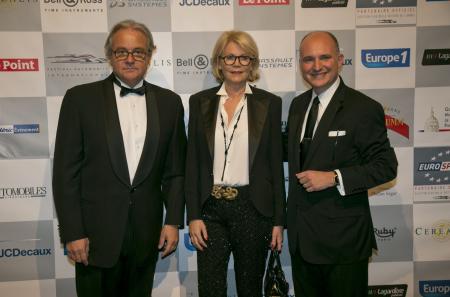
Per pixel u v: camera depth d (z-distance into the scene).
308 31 2.40
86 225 1.79
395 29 2.41
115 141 1.76
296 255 1.91
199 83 2.41
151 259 1.89
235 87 1.88
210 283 1.84
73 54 2.33
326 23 2.40
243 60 1.81
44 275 2.44
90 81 2.36
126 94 1.84
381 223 2.53
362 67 2.43
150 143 1.80
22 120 2.34
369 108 1.72
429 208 2.53
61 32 2.31
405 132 2.48
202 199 1.83
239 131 1.83
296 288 1.94
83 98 1.78
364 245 1.77
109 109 1.79
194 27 2.37
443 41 2.43
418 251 2.55
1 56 2.29
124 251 1.81
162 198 1.93
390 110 2.46
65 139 1.76
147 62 1.84
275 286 1.91
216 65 1.91
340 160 1.74
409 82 2.45
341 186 1.67
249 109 1.85
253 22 2.38
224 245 1.86
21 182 2.38
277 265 1.92
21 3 2.28
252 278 1.86
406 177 2.50
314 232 1.78
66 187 1.74
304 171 1.77
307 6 2.38
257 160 1.82
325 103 1.82
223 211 1.83
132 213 1.79
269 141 1.86
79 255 1.77
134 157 1.81
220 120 1.85
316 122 1.81
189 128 1.91
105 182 1.77
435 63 2.44
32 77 2.32
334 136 1.73
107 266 1.77
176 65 2.38
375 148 1.72
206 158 1.84
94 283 1.82
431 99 2.46
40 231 2.42
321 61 1.74
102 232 1.77
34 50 2.31
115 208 1.77
